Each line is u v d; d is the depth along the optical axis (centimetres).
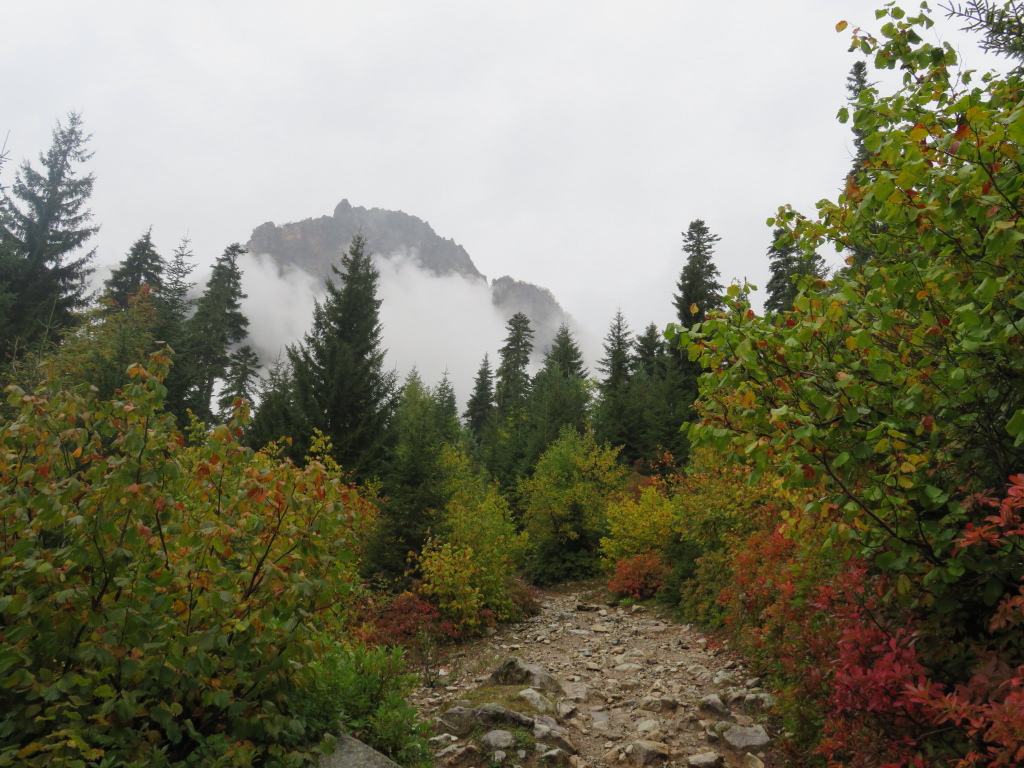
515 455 3006
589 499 1852
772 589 554
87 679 298
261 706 354
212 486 380
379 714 430
